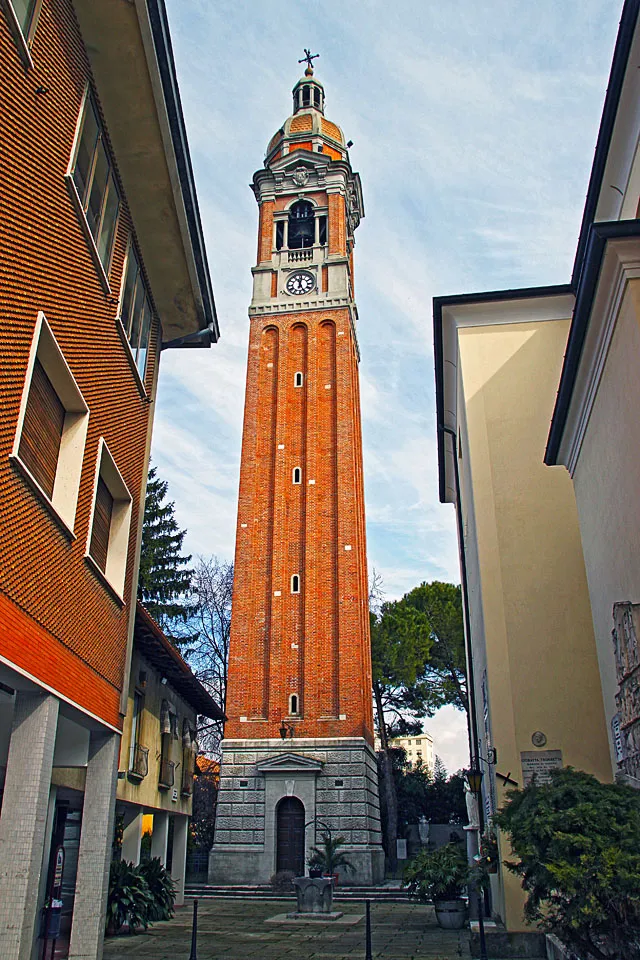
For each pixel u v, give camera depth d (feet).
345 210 167.53
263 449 144.87
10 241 24.57
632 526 36.27
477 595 62.69
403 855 155.02
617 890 25.61
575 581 53.47
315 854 105.09
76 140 31.09
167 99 35.68
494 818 33.04
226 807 117.80
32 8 26.43
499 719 50.29
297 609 131.23
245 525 136.87
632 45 43.60
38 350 28.50
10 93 24.52
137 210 41.57
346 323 152.46
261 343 153.07
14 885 24.77
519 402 59.67
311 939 56.75
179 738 73.00
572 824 28.25
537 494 56.44
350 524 135.54
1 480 23.89
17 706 27.76
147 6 31.09
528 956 43.50
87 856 34.96
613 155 50.55
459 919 64.18
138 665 54.95
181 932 56.18
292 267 158.40
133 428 41.93
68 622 30.71
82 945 33.12
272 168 168.35
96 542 37.78
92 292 33.53
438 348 68.03
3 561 24.02
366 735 126.41
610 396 37.52
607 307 35.24
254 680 127.13
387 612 173.68
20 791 26.40
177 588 149.89
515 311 62.85
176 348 53.36
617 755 41.24
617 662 38.47
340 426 143.33
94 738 37.83
